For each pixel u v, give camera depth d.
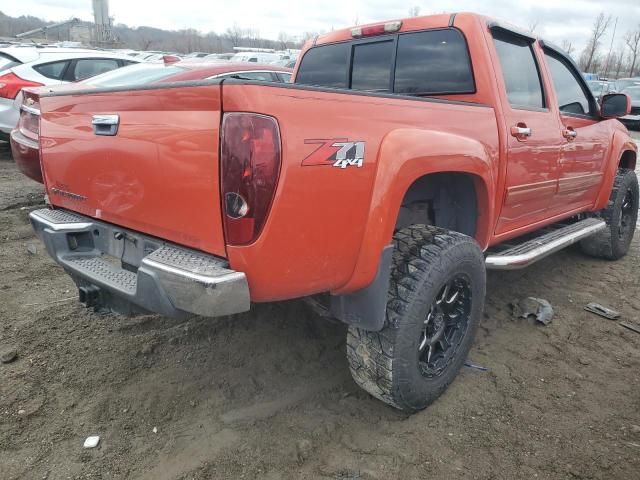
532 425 2.64
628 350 3.41
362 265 2.22
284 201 1.91
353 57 3.82
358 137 2.11
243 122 1.83
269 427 2.58
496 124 3.01
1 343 3.20
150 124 2.11
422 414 2.70
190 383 2.90
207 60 7.17
